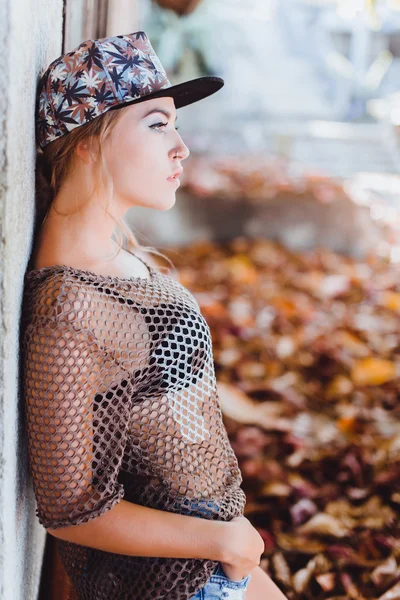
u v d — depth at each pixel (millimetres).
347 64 8852
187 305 1341
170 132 1345
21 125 1061
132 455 1285
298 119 8578
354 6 8648
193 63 8523
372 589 2115
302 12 8812
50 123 1277
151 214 5430
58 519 1168
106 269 1334
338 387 3395
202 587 1268
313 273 5062
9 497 1098
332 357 3709
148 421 1274
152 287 1315
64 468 1154
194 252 5344
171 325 1283
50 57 1456
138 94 1268
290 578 2133
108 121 1271
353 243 5527
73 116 1260
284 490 2559
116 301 1229
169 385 1280
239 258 5234
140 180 1316
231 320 4168
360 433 2986
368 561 2221
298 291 4730
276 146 7562
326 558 2219
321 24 8875
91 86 1247
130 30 3006
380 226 5621
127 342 1230
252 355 3725
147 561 1265
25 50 1065
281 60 8781
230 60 8609
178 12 8164
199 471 1337
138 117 1292
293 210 5523
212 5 8664
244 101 8594
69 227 1315
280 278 4949
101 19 2426
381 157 7461
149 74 1275
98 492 1168
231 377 3467
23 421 1255
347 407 3213
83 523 1168
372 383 3451
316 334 4027
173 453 1299
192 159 6977
